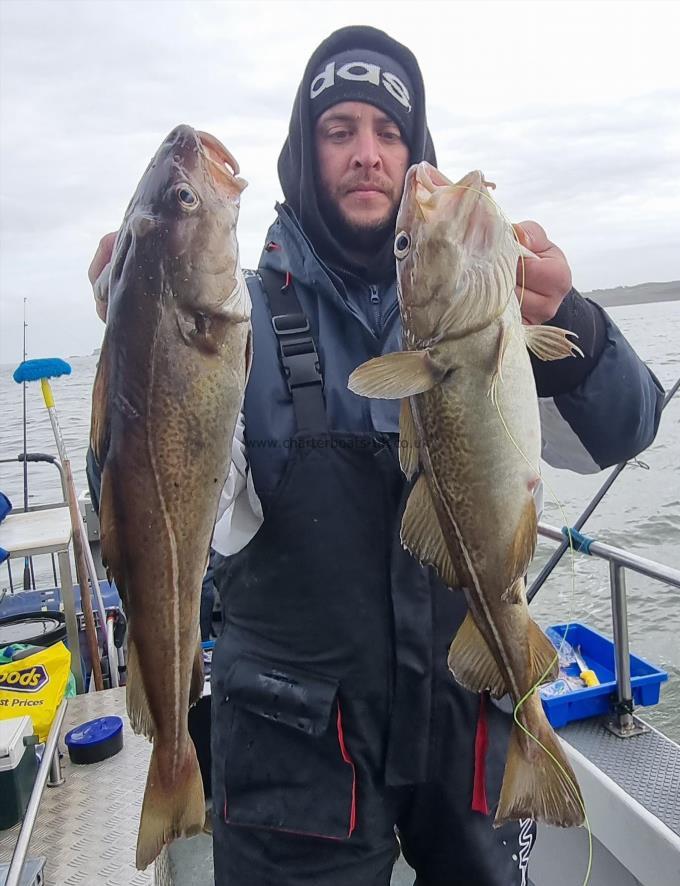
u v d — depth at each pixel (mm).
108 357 1375
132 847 2422
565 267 1553
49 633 3691
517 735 1508
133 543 1350
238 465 1641
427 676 1592
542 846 2643
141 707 1385
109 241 1562
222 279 1423
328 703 1578
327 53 1940
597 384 1666
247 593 1678
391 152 1902
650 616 6078
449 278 1523
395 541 1604
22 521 4258
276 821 1618
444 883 1709
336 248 1832
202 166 1458
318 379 1647
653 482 10023
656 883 2180
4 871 2221
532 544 1538
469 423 1514
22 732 2590
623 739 2691
